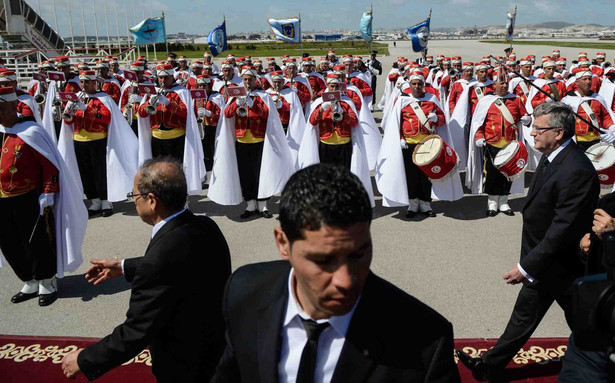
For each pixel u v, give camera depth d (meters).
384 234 6.75
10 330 4.60
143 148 7.63
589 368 2.41
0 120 4.64
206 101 9.51
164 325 2.34
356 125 7.29
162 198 2.43
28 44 28.38
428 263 5.80
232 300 1.63
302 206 1.24
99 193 7.57
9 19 27.39
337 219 1.21
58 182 4.89
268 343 1.50
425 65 15.48
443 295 5.04
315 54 48.50
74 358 2.38
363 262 1.29
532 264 3.09
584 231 3.01
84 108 7.25
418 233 6.76
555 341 4.13
